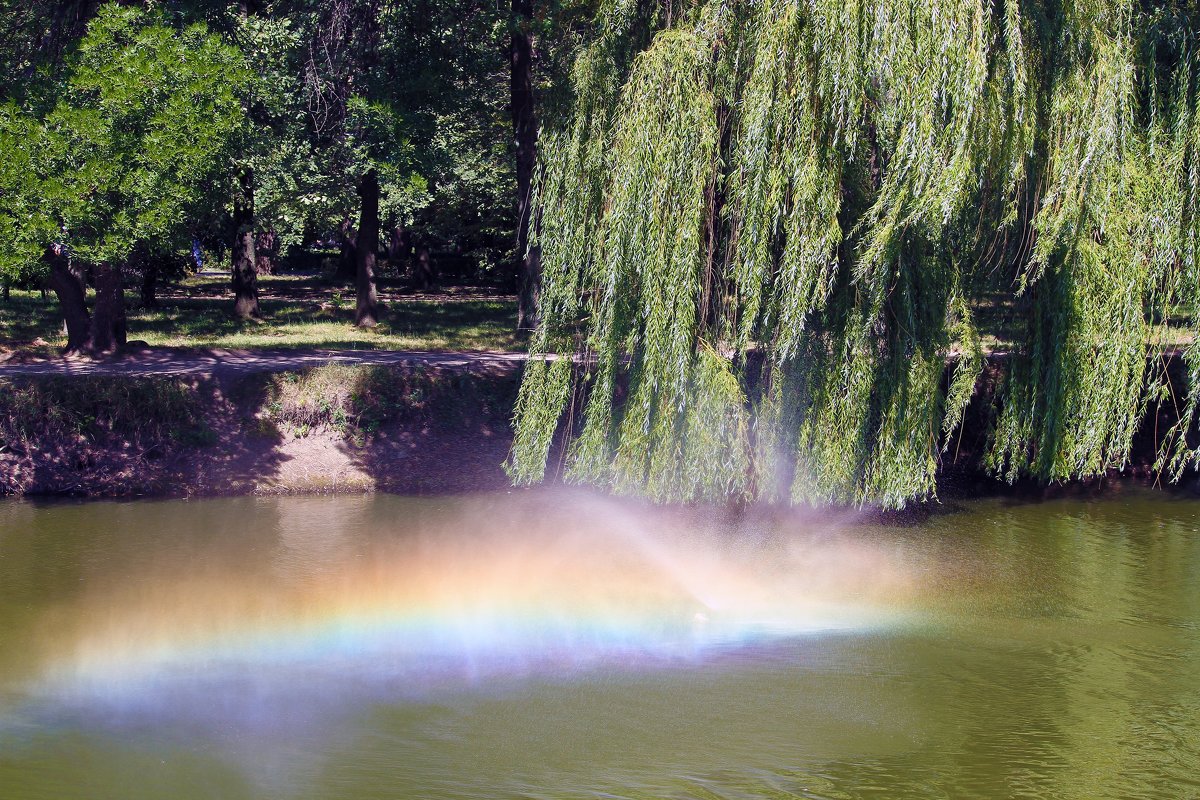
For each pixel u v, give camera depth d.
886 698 9.34
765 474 13.16
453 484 17.75
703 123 11.91
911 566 13.77
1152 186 12.38
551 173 13.23
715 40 12.12
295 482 17.53
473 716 8.98
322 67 20.55
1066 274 12.58
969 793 7.57
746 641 10.98
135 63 14.69
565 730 8.59
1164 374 13.52
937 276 12.62
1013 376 13.48
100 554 14.05
